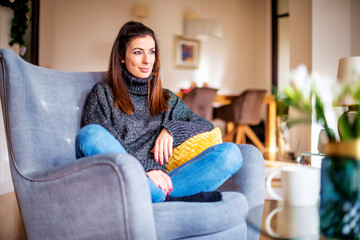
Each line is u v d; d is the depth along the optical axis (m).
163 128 1.45
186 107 1.68
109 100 1.45
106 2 6.00
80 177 0.95
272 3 7.27
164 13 6.55
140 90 1.54
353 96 0.80
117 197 0.91
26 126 1.13
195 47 6.91
